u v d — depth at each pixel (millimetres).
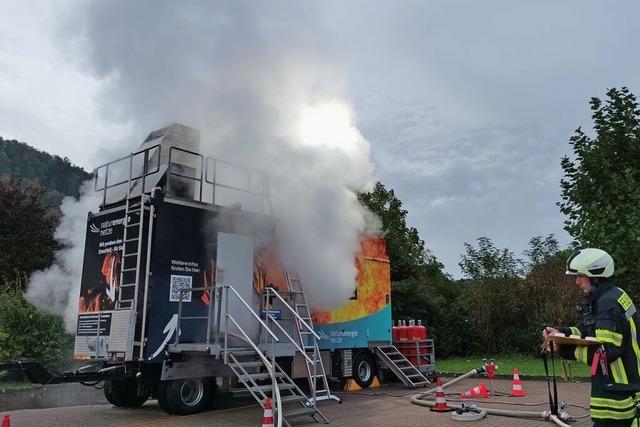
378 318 14148
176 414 9805
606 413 4031
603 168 9695
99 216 10680
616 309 4055
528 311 23188
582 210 9758
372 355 14320
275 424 8164
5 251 20766
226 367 10297
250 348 9758
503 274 23719
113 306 9922
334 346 12766
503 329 23625
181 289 9594
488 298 23359
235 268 10469
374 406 10695
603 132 10312
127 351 9188
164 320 9430
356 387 13555
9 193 22344
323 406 10703
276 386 8445
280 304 11219
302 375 11539
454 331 23672
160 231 9602
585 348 4242
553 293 22344
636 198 9156
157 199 9664
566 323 21391
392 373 15055
